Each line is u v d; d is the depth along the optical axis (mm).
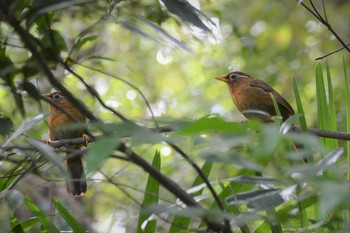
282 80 19125
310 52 19703
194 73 20281
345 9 19844
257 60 19047
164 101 20109
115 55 19594
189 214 4566
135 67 20234
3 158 5582
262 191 5133
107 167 16875
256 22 20016
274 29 19891
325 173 5508
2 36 6945
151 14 8164
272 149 4070
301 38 19891
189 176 16406
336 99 17203
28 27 5523
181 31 10344
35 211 6680
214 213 4598
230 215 4664
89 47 12742
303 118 7168
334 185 3928
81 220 13656
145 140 4195
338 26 19750
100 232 13914
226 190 6340
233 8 14008
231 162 4652
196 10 6227
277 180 5156
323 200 3822
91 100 16188
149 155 16500
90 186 14969
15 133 5336
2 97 10516
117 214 14367
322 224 5496
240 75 12938
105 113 16672
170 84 20609
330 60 19359
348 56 19281
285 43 19688
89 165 3898
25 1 5836
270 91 12406
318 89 7637
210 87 19906
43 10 5340
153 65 21594
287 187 5016
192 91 20078
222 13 12875
